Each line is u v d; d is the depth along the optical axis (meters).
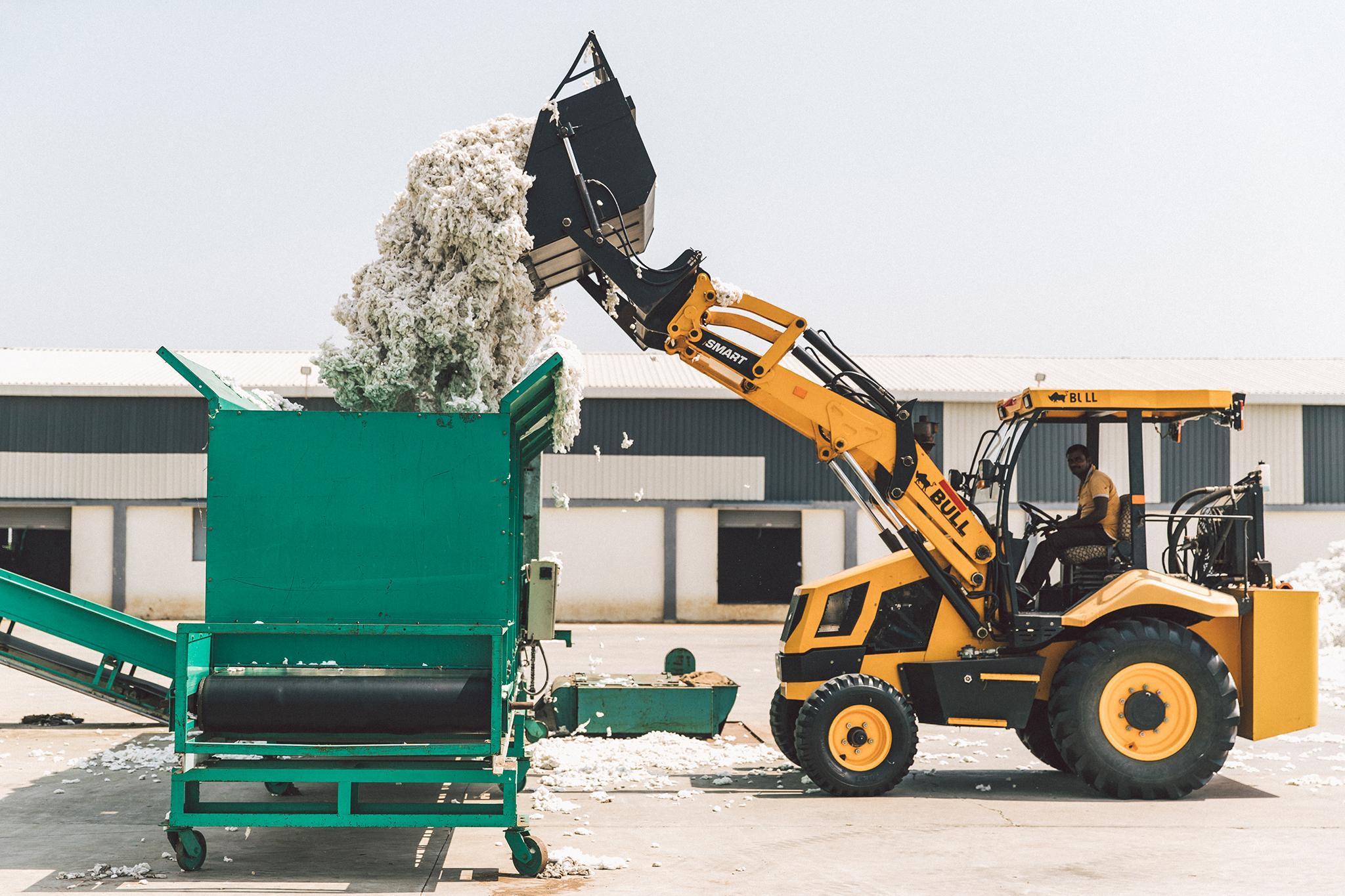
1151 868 6.08
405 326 7.34
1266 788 8.36
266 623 6.01
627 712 10.27
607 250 7.93
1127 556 8.54
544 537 27.86
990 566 8.48
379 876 5.85
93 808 7.54
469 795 8.00
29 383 27.16
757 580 28.28
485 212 7.53
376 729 5.96
